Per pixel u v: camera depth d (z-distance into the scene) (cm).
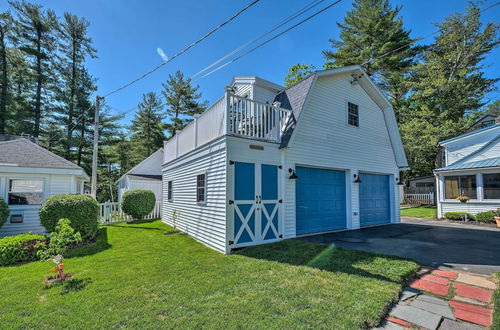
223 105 641
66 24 2291
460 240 703
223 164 610
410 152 1928
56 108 2234
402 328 269
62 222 466
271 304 312
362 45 2208
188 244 670
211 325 267
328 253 541
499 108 2473
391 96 2316
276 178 698
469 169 1195
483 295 344
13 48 2112
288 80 2505
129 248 620
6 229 764
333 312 290
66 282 390
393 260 483
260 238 644
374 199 1024
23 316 289
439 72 1962
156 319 280
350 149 921
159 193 1625
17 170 768
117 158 2742
